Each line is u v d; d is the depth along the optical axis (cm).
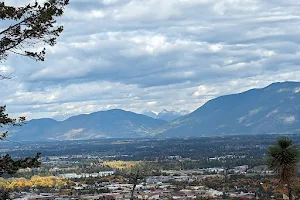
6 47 3241
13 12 3231
